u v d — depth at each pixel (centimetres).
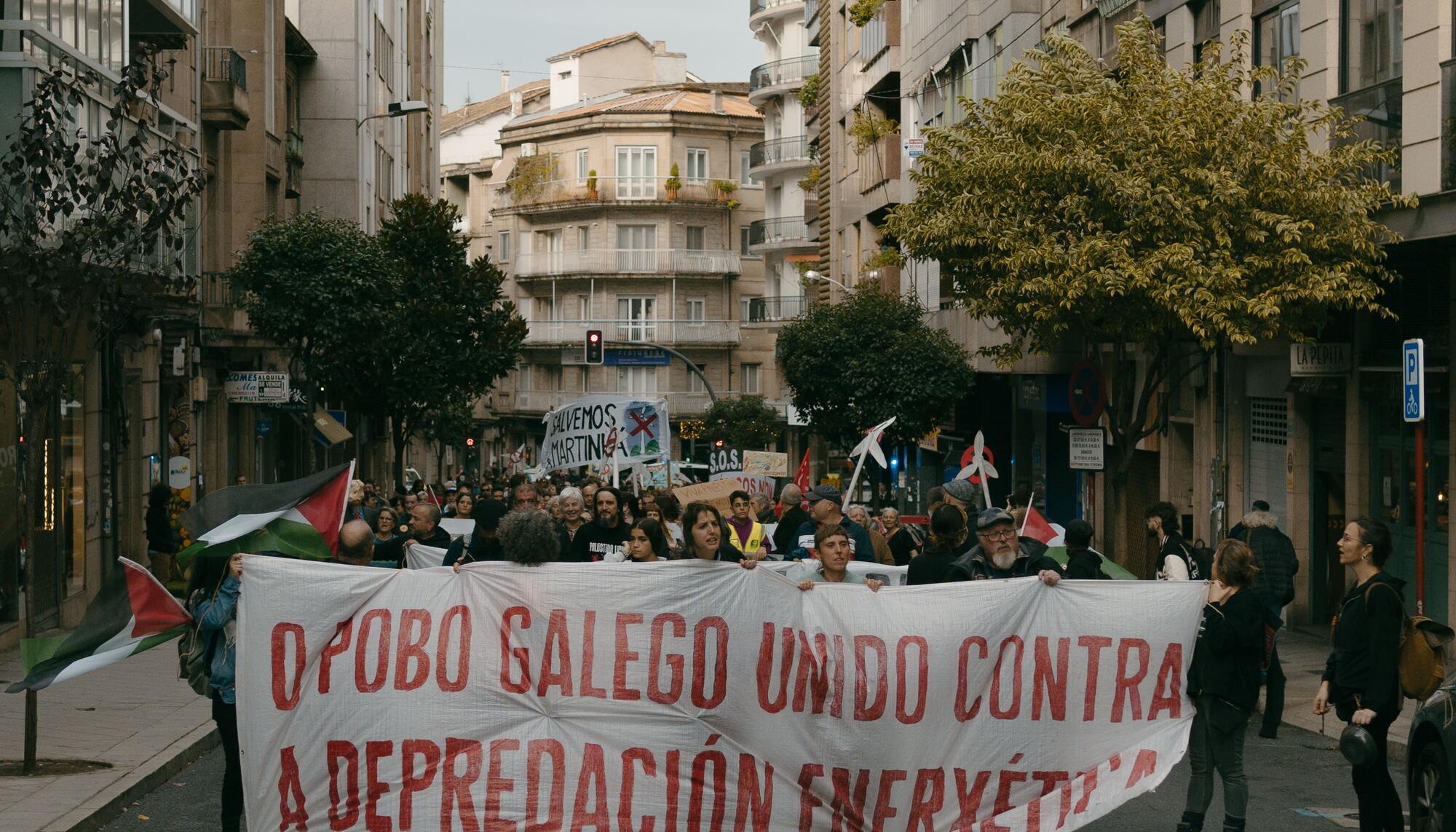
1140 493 2941
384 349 3500
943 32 3719
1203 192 1914
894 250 3631
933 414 3591
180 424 2992
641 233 8512
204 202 3169
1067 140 1977
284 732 879
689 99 8669
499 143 9175
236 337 3291
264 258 3231
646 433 2620
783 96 7356
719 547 1063
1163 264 1867
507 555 892
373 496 2697
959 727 902
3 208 1359
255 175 3534
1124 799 898
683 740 880
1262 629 945
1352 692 916
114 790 1093
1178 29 2528
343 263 3266
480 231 9712
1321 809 1090
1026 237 2005
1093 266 1911
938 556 1117
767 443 6762
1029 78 2088
